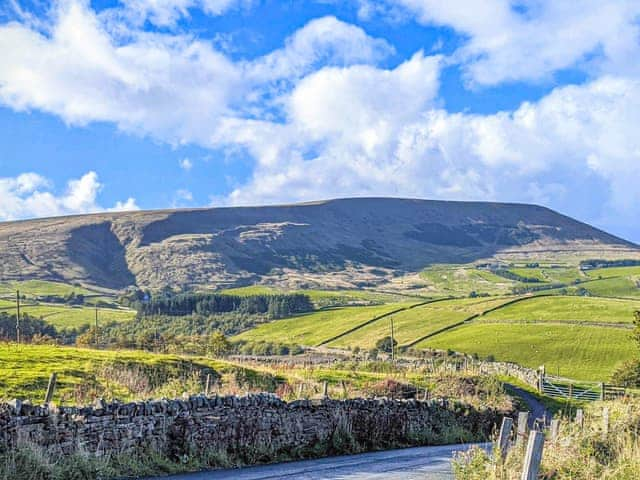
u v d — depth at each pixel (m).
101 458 15.24
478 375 51.47
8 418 14.07
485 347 126.81
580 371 103.88
